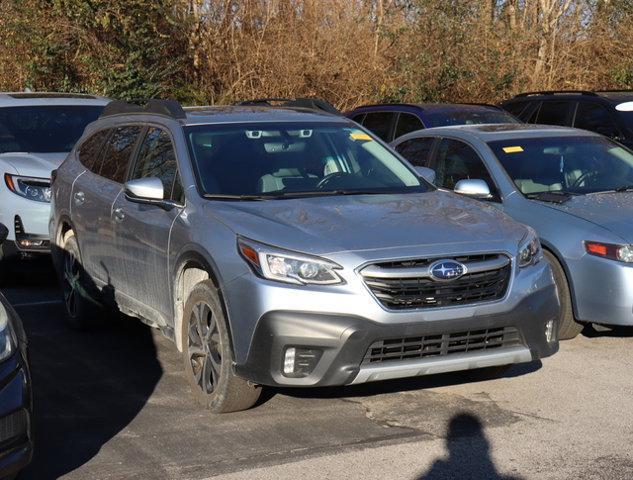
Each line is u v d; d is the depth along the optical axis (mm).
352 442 5398
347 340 5242
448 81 20484
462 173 8641
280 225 5641
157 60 19219
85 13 18078
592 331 7816
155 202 6414
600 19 22141
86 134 8523
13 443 4484
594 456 5152
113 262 7281
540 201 7762
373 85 19922
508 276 5625
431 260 5430
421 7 20562
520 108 13484
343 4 20109
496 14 22719
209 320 5895
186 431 5621
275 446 5355
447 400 6117
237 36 19516
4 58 18734
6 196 9898
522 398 6145
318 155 6824
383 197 6391
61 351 7617
